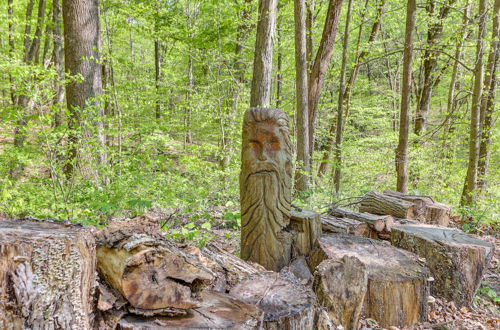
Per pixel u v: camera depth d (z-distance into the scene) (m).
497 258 4.59
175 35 9.81
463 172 8.97
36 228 1.68
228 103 9.54
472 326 2.97
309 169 7.00
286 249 3.18
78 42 6.17
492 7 8.20
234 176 6.88
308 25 8.95
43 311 1.44
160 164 5.84
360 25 9.80
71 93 6.21
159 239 1.84
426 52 11.11
